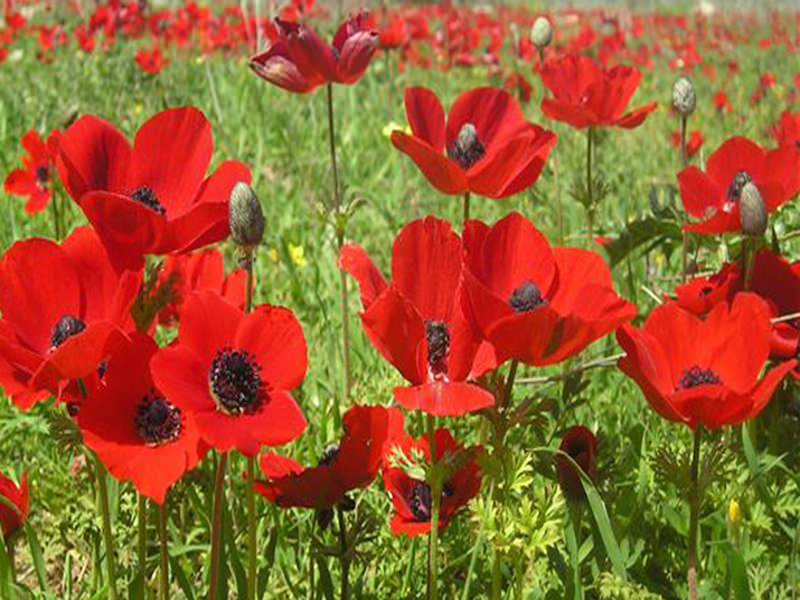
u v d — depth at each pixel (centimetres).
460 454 53
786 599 63
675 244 96
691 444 72
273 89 192
